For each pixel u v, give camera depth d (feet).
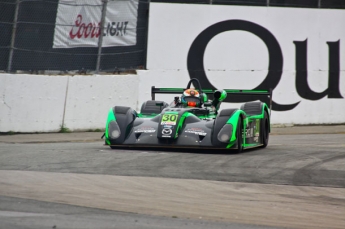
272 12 191.21
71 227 53.93
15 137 156.56
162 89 134.00
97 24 180.04
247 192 77.71
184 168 93.56
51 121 169.78
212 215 62.90
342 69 193.16
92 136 161.68
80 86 173.78
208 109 122.83
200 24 187.93
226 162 100.78
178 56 186.50
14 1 169.27
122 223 56.65
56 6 174.60
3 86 163.53
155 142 107.65
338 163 102.32
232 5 189.78
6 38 168.04
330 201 73.97
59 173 87.15
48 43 173.37
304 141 149.59
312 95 191.93
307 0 192.95
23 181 80.02
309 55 192.24
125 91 179.93
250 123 120.37
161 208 65.46
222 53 189.06
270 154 113.80
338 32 193.47
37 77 167.84
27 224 54.39
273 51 190.80
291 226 59.36
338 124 192.85
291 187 82.12
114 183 80.23
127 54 183.11
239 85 189.47
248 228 57.21
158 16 185.57
